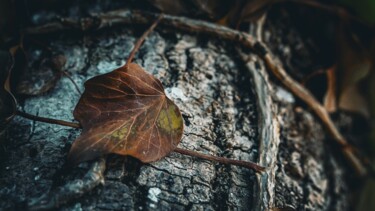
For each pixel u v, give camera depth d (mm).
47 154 195
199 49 248
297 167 237
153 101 195
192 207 192
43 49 240
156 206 188
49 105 216
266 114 227
